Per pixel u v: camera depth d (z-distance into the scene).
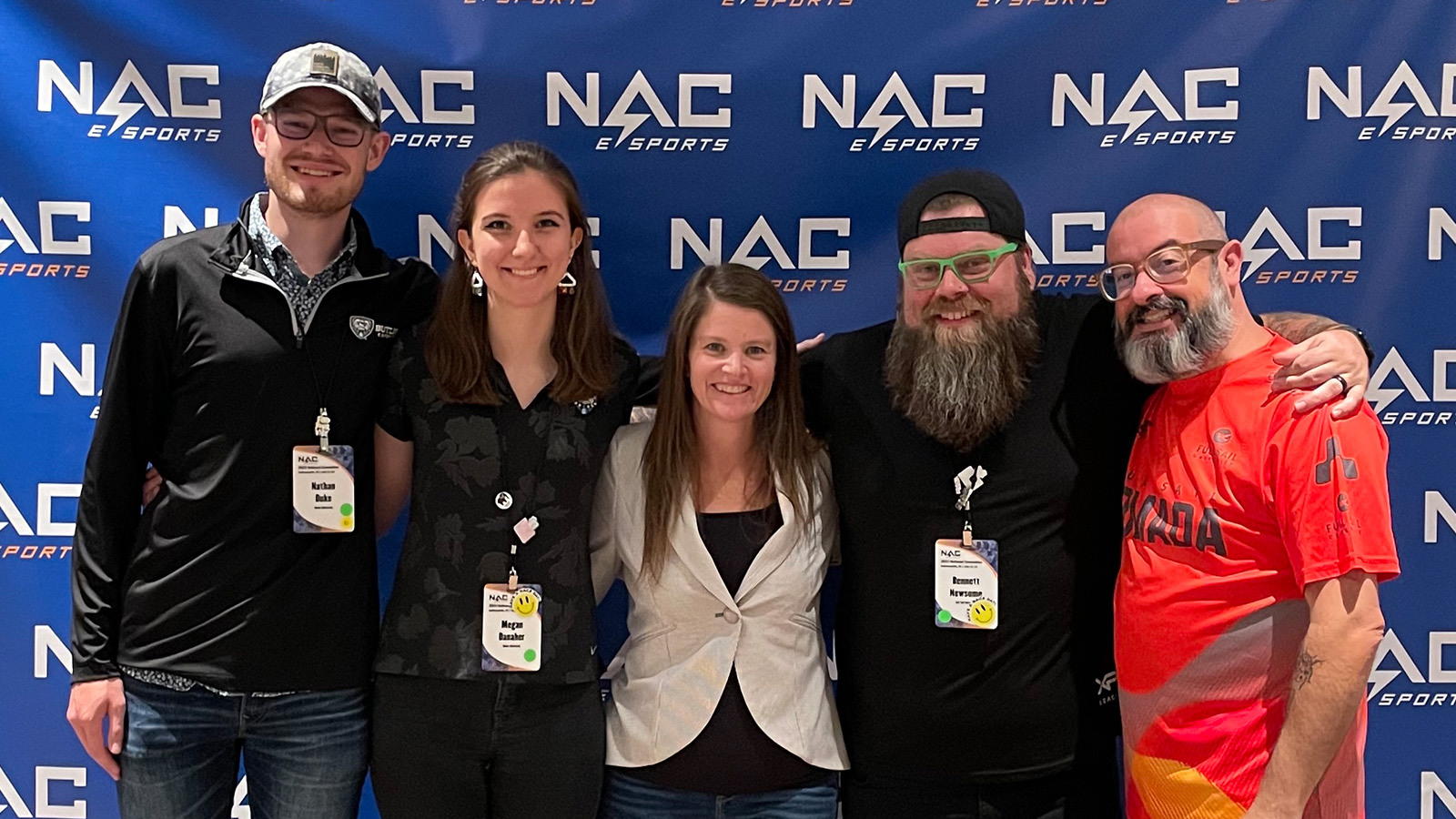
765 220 2.68
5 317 2.70
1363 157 2.61
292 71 2.18
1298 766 1.85
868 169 2.67
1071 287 2.67
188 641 2.16
